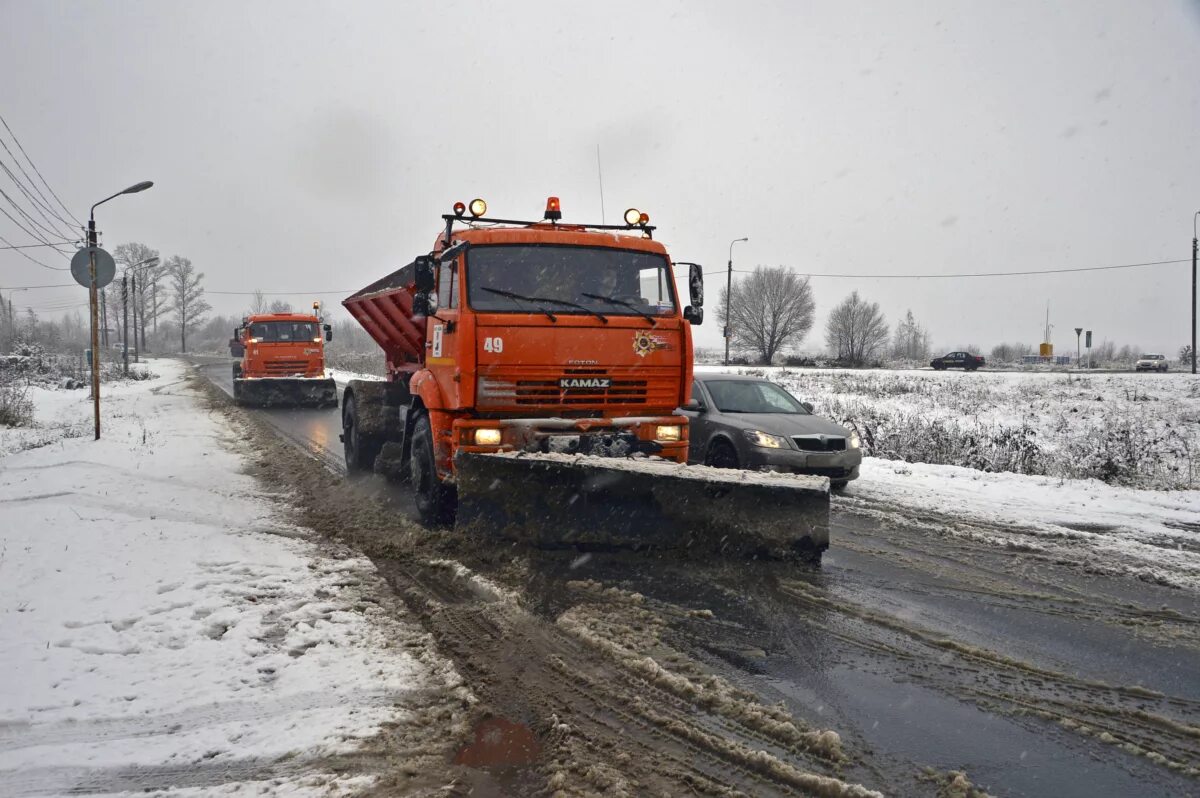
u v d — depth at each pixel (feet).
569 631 16.88
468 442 23.53
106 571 19.86
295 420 65.36
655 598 19.15
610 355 24.81
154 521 25.41
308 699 13.28
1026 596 19.95
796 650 16.12
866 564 22.72
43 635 15.74
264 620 16.94
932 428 49.98
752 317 222.07
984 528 27.63
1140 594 20.26
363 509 29.25
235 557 21.61
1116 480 40.96
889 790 11.03
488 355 23.54
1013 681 14.78
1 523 24.63
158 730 12.19
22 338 191.42
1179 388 101.60
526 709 13.34
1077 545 25.27
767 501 21.76
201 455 42.45
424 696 13.56
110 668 14.33
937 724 13.01
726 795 10.87
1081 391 98.78
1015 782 11.28
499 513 22.80
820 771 11.50
